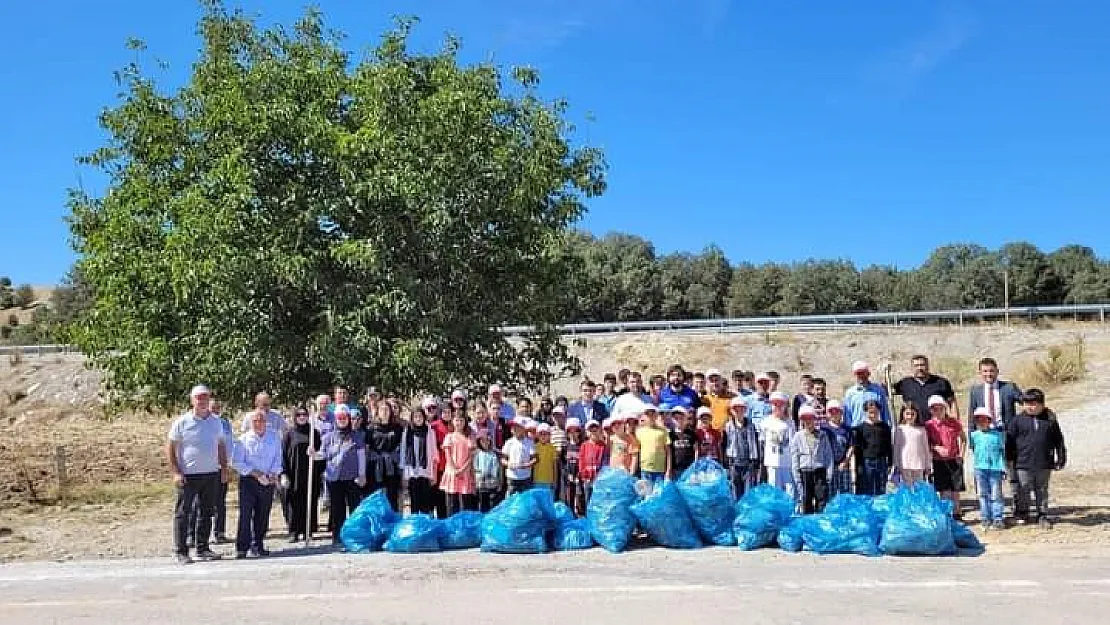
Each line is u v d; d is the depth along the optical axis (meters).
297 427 12.92
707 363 30.81
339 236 15.91
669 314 63.25
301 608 8.44
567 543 11.46
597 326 34.62
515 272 17.16
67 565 10.97
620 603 8.53
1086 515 12.70
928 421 12.55
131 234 16.08
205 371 15.16
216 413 12.71
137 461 24.06
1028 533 11.66
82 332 16.69
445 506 13.02
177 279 14.55
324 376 16.27
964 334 30.34
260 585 9.44
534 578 9.69
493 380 16.88
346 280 15.61
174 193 16.58
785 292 65.19
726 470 13.01
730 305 65.94
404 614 8.18
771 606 8.35
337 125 16.02
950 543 10.60
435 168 15.42
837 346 30.98
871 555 10.72
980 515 12.81
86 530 14.27
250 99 15.94
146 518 15.52
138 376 15.50
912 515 10.73
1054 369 25.62
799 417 12.54
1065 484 15.75
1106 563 10.00
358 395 15.58
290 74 16.25
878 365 29.53
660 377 15.14
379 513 11.88
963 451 12.59
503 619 7.96
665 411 13.63
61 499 17.56
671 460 12.95
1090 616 7.87
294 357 15.50
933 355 29.64
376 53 17.11
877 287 68.25
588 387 14.73
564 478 13.34
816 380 13.66
